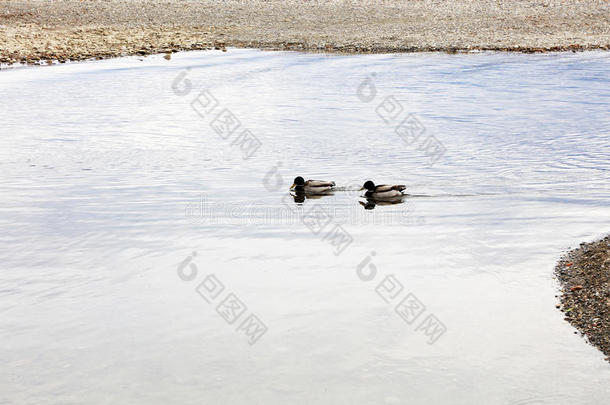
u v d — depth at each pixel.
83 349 9.68
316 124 25.75
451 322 10.32
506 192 17.33
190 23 55.22
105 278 12.13
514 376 8.89
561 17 56.72
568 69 37.00
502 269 12.27
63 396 8.55
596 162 20.23
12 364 9.28
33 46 43.72
